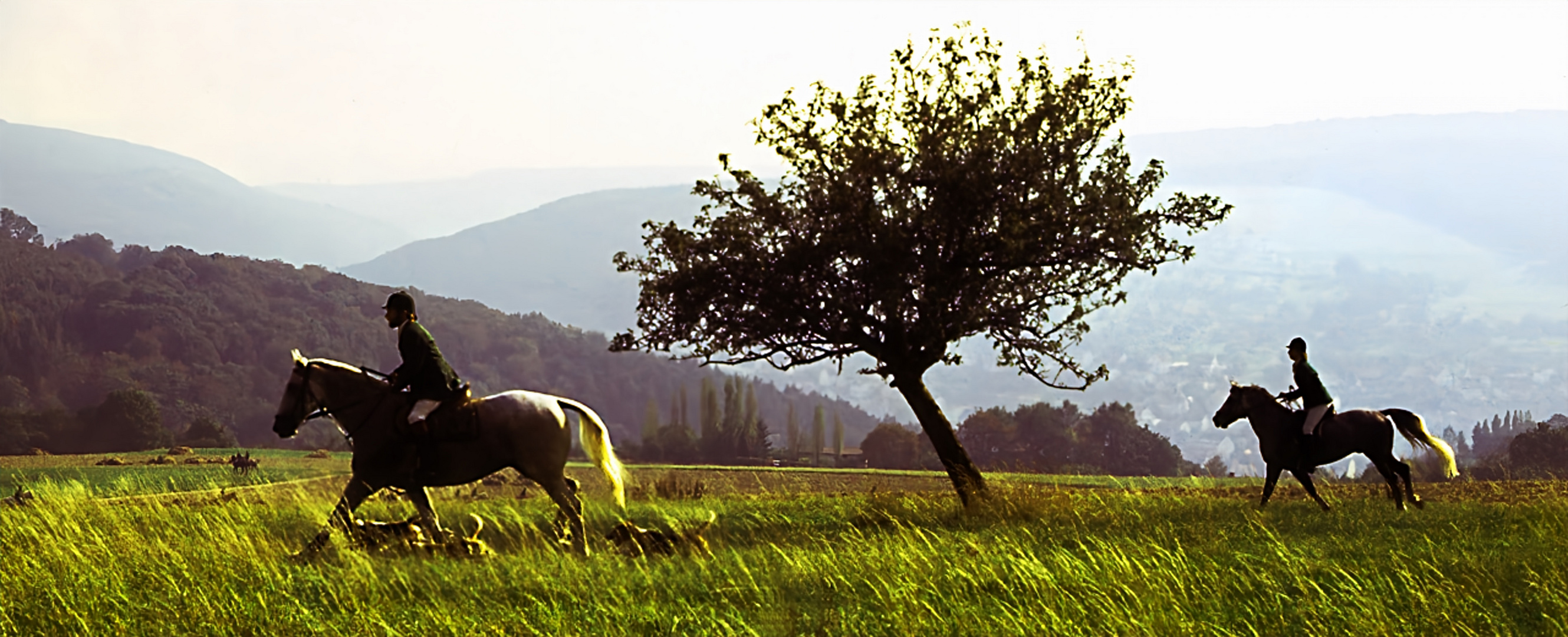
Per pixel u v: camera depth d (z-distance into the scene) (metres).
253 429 171.00
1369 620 8.57
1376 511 15.77
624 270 17.11
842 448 126.44
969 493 16.81
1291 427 16.89
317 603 9.96
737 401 117.44
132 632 9.04
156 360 181.50
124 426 110.00
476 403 13.59
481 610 9.59
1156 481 28.70
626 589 10.23
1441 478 37.22
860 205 16.03
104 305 190.50
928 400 17.22
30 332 173.25
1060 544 12.61
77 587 10.36
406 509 17.62
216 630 9.04
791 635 8.70
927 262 16.38
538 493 24.67
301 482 28.36
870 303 16.34
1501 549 11.67
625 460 112.81
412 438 13.16
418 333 13.23
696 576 10.87
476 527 15.27
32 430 107.25
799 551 11.97
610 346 17.25
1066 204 16.09
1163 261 16.47
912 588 9.79
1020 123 16.08
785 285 16.50
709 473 38.81
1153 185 16.77
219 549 12.45
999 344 17.70
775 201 16.83
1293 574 10.22
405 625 9.09
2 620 9.19
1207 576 10.18
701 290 16.39
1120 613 8.91
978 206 15.81
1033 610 8.99
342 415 13.18
